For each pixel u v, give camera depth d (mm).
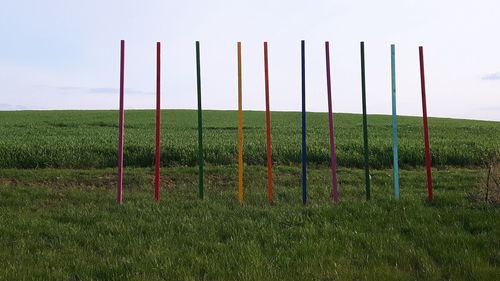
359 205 8391
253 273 5000
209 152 15008
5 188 10289
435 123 35656
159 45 9383
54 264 5508
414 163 15117
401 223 7172
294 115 46531
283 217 7602
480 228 6887
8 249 6098
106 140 18375
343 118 41844
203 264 5367
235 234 6676
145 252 5879
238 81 9211
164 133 23797
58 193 10055
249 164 14453
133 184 11352
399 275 4980
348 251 5848
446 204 8648
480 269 5094
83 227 7258
